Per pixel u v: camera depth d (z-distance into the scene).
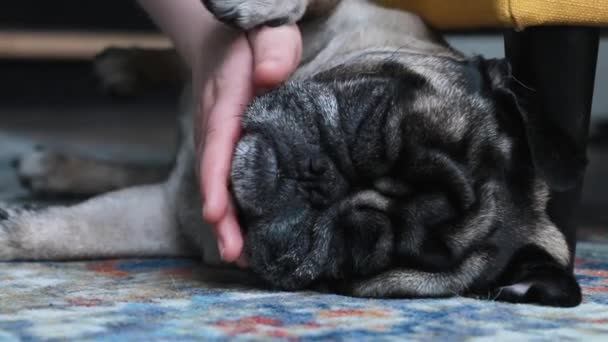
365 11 0.83
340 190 0.70
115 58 1.07
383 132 0.70
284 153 0.70
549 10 0.72
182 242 0.84
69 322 0.61
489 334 0.61
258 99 0.72
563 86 0.73
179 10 0.78
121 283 0.72
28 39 2.28
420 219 0.70
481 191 0.71
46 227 0.80
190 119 0.88
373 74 0.73
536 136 0.70
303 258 0.70
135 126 1.90
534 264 0.70
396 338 0.60
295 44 0.71
